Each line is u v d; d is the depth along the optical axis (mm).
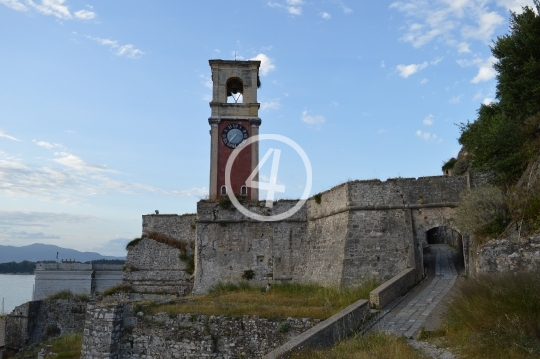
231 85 45719
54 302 38156
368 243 27984
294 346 13922
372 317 18797
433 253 35312
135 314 24016
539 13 27906
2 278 151250
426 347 13969
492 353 11898
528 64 26266
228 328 22141
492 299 13602
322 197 33094
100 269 50531
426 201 27578
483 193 22891
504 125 25406
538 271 14555
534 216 19625
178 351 22531
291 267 34688
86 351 23703
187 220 43625
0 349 36094
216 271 35188
